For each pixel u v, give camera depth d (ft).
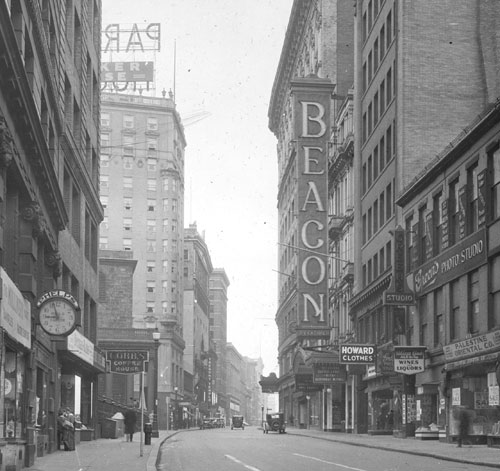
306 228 246.06
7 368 82.43
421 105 163.22
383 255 178.19
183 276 481.05
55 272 115.34
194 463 86.63
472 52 164.86
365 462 86.12
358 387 197.77
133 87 478.59
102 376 280.72
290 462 86.89
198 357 529.45
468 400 124.47
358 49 205.87
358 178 203.82
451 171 134.92
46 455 101.24
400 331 156.56
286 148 364.17
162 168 447.01
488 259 118.73
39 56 99.76
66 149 132.67
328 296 246.27
